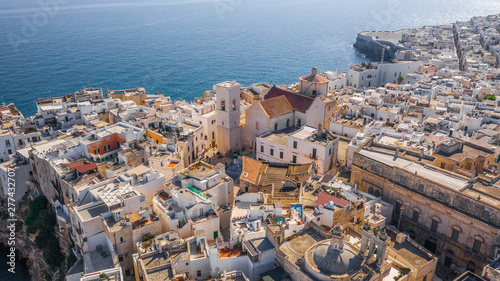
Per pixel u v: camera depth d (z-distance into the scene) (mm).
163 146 116750
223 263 74688
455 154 101688
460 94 161000
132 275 87125
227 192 99438
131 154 112062
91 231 85625
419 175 87625
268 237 75938
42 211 114375
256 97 175500
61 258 106125
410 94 166000
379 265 63406
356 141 113000
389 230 84688
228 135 136000
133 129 126500
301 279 66000
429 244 88688
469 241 80750
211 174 98438
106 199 88750
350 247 68625
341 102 160875
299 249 73062
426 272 73188
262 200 89625
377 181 96250
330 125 133125
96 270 81000
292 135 118688
